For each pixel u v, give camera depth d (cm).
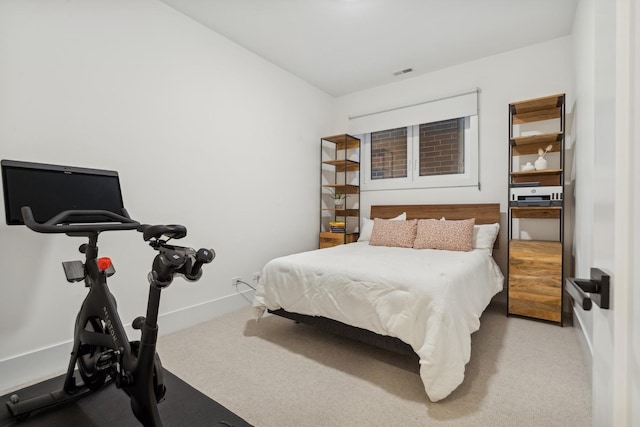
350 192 437
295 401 161
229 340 237
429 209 368
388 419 147
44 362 187
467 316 190
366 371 191
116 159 222
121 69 225
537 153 310
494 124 335
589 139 205
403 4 251
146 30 239
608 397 61
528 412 150
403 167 403
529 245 277
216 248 291
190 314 268
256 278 332
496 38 302
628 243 53
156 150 246
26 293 182
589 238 204
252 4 252
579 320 228
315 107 418
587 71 213
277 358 208
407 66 359
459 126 362
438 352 159
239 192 314
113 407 151
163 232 121
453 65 357
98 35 213
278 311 248
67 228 138
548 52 306
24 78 181
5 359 174
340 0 247
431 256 266
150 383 123
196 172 274
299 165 391
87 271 155
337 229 403
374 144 426
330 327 217
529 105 292
